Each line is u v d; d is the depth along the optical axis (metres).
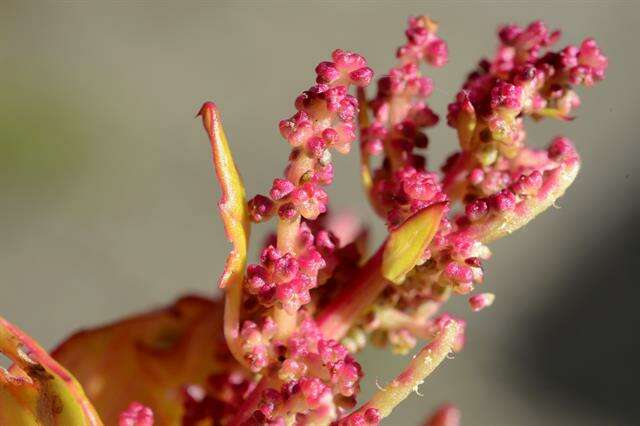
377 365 0.29
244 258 0.13
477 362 0.42
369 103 0.14
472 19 0.49
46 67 0.48
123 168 0.46
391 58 0.49
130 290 0.43
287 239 0.13
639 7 0.51
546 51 0.14
